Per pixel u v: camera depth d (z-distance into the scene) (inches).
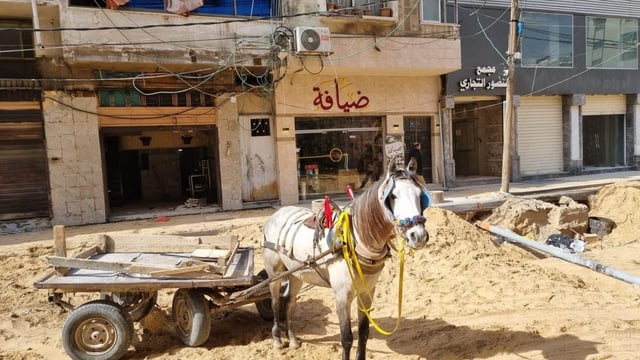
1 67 510.9
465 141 903.7
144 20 510.0
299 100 646.5
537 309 261.4
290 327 233.8
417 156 684.7
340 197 687.1
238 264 245.9
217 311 242.5
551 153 860.0
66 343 214.8
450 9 718.5
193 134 724.7
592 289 303.6
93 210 542.6
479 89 756.0
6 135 512.1
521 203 527.5
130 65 524.4
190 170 773.9
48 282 210.2
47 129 524.4
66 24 481.1
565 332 230.8
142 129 571.8
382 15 641.0
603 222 543.5
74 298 323.6
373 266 182.7
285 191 641.6
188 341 232.1
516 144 818.2
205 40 532.4
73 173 535.2
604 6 864.3
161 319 245.9
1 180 512.7
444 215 440.8
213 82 590.2
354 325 261.1
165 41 516.4
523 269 338.6
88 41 489.7
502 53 774.5
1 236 485.4
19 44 525.3
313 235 206.8
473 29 749.3
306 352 225.0
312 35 560.7
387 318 263.4
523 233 506.9
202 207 618.5
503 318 251.6
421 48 660.1
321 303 298.7
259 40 554.6
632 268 364.5
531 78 810.8
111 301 228.2
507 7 773.3
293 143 645.3
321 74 652.7
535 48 817.5
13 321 286.5
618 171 912.3
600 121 938.7
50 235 481.4
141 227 502.0
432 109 738.2
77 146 535.8
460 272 325.7
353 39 624.7
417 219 156.6
